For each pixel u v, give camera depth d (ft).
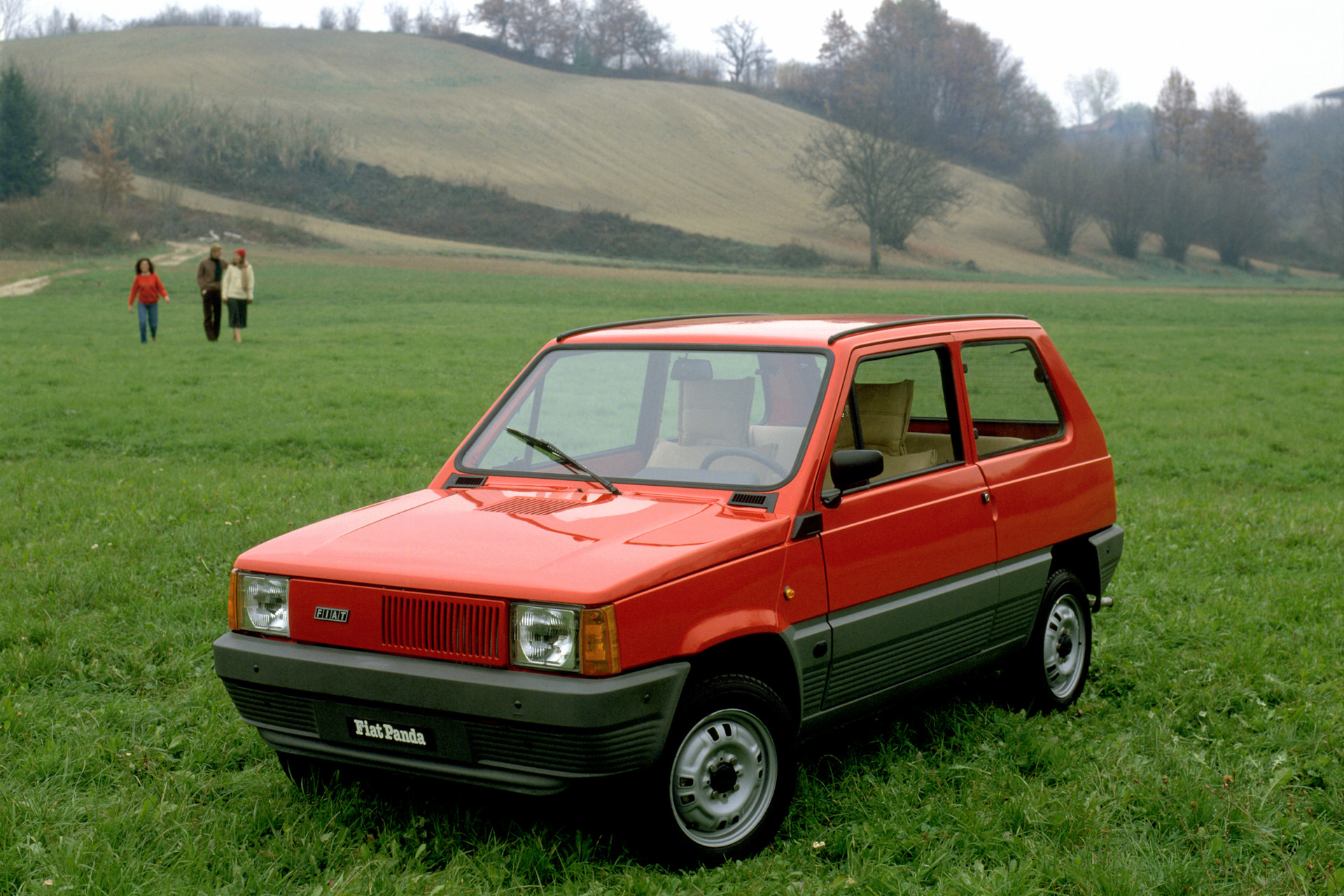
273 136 333.01
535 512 13.51
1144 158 435.53
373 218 314.35
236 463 40.78
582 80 495.82
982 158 533.14
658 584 11.49
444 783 13.83
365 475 37.14
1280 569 25.36
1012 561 16.24
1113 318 143.54
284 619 12.55
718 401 14.49
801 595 12.89
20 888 11.45
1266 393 68.90
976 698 17.31
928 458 15.69
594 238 316.60
